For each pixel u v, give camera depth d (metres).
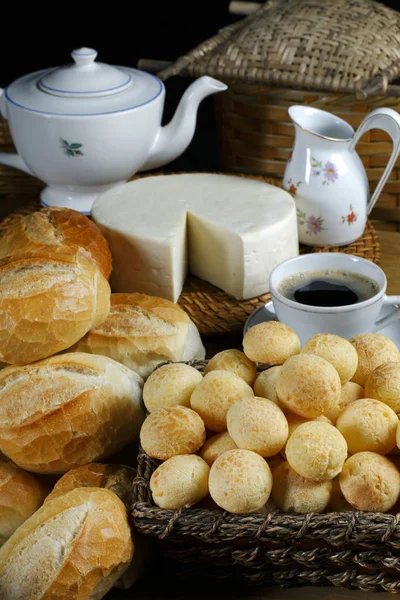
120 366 0.99
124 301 1.05
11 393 0.95
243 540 0.87
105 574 0.87
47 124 1.20
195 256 1.20
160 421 0.90
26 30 1.74
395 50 1.30
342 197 1.20
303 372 0.89
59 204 1.28
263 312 1.11
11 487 0.93
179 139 1.28
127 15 1.74
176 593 0.92
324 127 1.21
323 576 0.89
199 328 1.12
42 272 0.99
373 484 0.86
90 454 0.95
